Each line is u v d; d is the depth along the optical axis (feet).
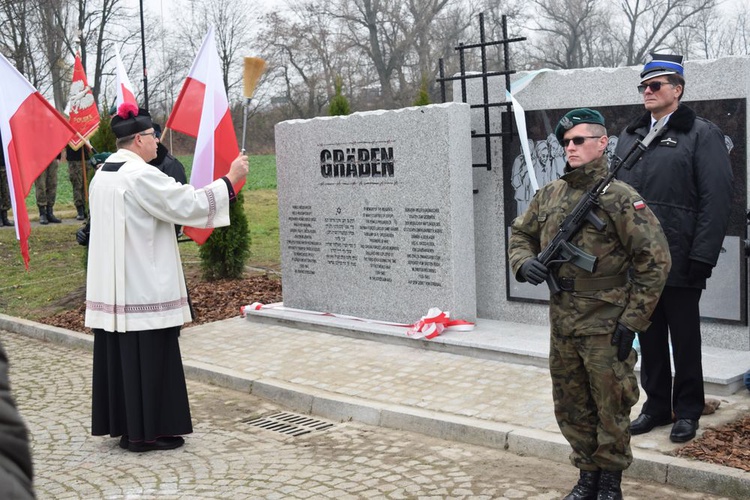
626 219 13.60
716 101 22.02
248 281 38.60
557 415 14.61
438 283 26.43
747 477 14.90
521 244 15.07
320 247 29.91
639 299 13.55
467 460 17.70
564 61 127.34
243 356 26.27
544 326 26.22
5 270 44.80
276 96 132.16
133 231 19.26
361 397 21.42
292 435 20.08
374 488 16.43
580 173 14.11
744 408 18.78
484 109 26.71
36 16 118.93
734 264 21.99
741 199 21.79
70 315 34.40
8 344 31.53
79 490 17.12
